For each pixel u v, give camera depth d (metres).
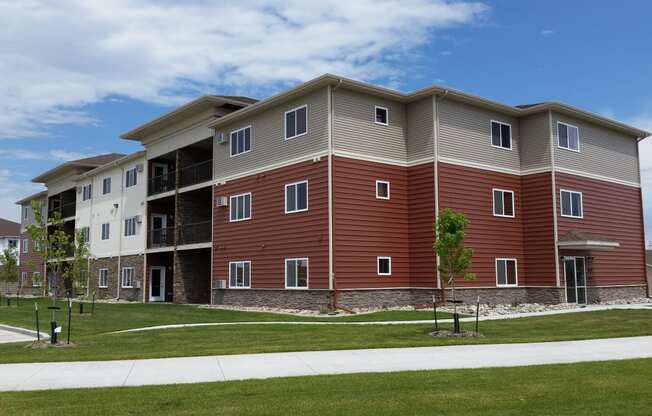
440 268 18.16
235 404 8.50
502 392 9.17
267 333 17.38
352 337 16.27
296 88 26.16
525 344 14.99
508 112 29.72
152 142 38.44
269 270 27.77
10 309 30.03
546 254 28.83
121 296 40.88
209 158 36.91
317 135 25.83
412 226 27.06
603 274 31.20
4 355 13.81
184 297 35.25
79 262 27.94
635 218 34.12
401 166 27.41
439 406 8.35
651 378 10.23
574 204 30.02
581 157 30.89
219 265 31.09
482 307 26.64
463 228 18.16
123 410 8.20
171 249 35.59
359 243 25.47
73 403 8.64
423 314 23.11
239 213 30.06
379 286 25.84
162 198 37.50
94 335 17.97
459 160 27.41
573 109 29.64
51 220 24.19
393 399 8.73
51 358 13.10
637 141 35.12
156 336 17.17
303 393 9.16
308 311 25.14
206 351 13.89
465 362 12.10
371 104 26.78
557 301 28.19
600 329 18.23
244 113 29.59
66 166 48.81
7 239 78.25
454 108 27.61
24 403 8.62
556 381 9.98
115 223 42.53
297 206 26.53
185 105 33.16
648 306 27.77
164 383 10.15
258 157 29.12
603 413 7.99
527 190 29.89
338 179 25.19
